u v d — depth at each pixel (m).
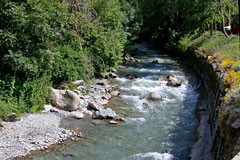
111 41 13.09
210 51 13.01
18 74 7.80
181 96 10.08
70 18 8.91
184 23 22.67
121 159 5.45
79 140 6.17
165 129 7.05
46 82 8.37
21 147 5.52
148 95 9.82
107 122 7.40
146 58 19.64
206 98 9.32
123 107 8.70
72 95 8.06
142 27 28.59
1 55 7.52
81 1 11.08
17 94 7.51
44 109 7.65
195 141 6.15
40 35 7.79
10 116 6.64
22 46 7.80
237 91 4.95
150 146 6.07
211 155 4.97
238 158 2.61
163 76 12.94
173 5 22.30
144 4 26.20
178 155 5.61
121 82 11.91
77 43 10.79
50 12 8.00
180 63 17.80
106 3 14.02
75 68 9.89
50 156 5.34
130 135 6.63
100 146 5.97
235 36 13.92
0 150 5.31
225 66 7.81
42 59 7.70
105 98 9.40
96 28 12.05
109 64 13.28
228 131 4.04
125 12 21.38
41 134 6.16
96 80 11.80
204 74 11.35
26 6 7.72
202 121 7.09
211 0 16.30
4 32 7.10
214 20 18.38
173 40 24.03
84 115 7.79
